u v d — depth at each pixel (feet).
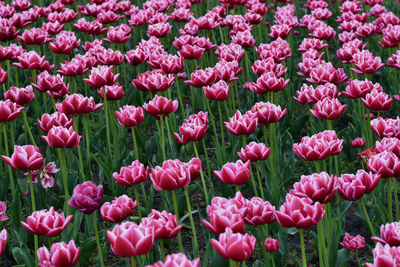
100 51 20.21
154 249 12.51
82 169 16.42
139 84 16.28
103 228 16.08
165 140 18.29
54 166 16.16
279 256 13.12
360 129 19.67
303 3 40.68
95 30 24.79
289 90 22.94
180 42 21.66
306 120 20.80
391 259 7.86
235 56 19.47
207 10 34.30
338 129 22.54
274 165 16.42
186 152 19.01
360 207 15.12
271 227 14.69
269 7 34.96
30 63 19.83
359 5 29.84
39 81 17.57
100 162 16.52
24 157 11.62
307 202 9.24
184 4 29.66
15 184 16.61
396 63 18.65
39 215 10.01
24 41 22.62
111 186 16.83
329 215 12.54
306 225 9.15
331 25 35.65
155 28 22.86
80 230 16.01
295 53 31.04
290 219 9.14
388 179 12.46
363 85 15.93
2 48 20.17
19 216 14.26
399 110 22.82
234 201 9.57
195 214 16.83
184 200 15.90
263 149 12.42
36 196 15.46
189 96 25.55
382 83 25.61
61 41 21.71
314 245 14.29
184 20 26.68
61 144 12.42
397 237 9.41
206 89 15.71
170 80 16.19
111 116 17.80
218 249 8.11
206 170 19.40
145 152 19.30
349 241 12.32
